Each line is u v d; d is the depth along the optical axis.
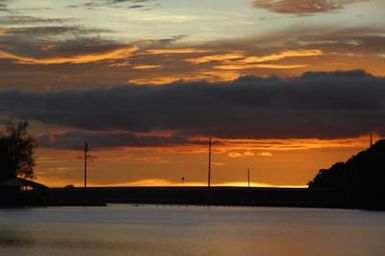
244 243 101.19
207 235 115.94
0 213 180.38
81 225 134.50
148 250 88.75
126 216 175.62
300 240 107.00
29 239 100.62
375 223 149.38
